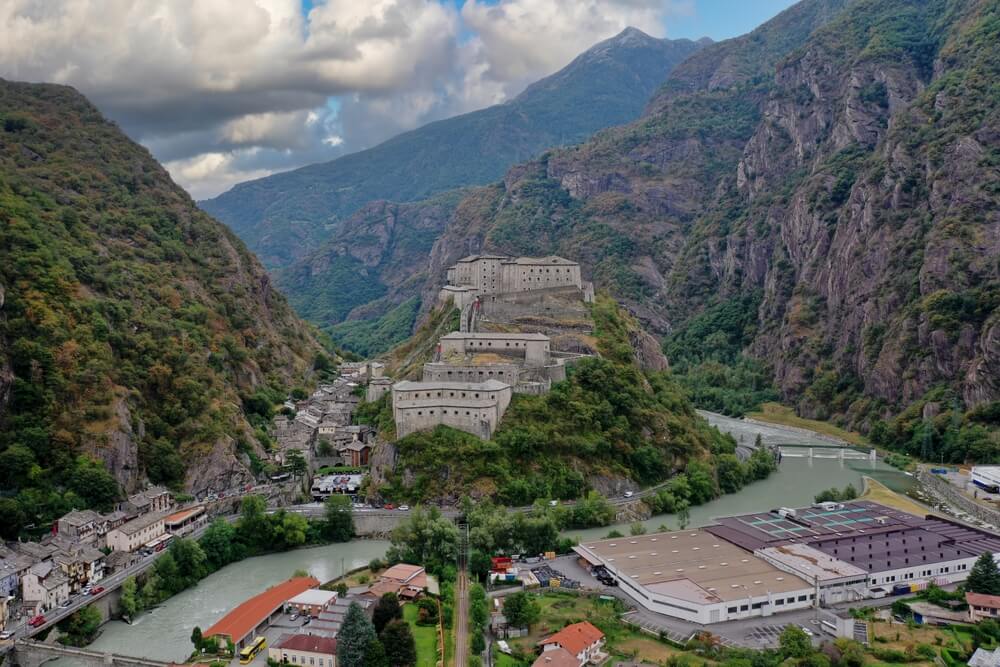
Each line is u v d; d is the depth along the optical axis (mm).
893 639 171750
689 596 186500
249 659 166000
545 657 157125
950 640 170625
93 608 188000
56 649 169250
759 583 195375
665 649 169625
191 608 199625
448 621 178750
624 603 192125
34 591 183750
